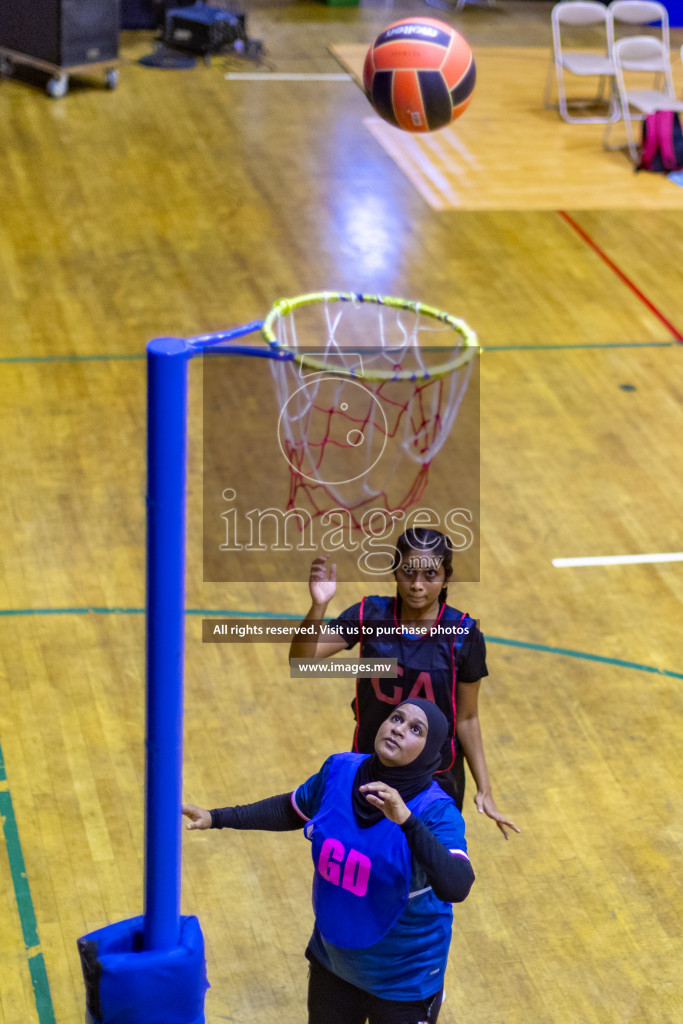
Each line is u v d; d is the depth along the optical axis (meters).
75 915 5.32
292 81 16.25
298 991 5.07
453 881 3.59
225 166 13.55
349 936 3.80
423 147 14.52
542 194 13.56
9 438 8.75
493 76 17.14
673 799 6.21
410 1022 3.95
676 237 12.82
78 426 8.98
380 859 3.72
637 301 11.43
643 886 5.69
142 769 6.15
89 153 13.52
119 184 12.88
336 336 10.27
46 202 12.32
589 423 9.51
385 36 7.30
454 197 13.27
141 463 8.66
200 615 7.23
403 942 3.82
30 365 9.65
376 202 13.02
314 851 3.84
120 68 16.05
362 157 14.12
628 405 9.79
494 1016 5.00
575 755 6.44
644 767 6.40
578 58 15.43
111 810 5.89
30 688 6.59
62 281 10.93
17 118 14.18
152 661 2.81
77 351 9.91
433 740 3.73
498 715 6.66
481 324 10.75
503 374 10.02
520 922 5.45
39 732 6.31
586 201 13.47
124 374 9.68
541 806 6.09
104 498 8.25
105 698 6.58
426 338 10.34
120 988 2.96
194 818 4.04
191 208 12.51
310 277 11.38
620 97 15.02
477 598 7.58
